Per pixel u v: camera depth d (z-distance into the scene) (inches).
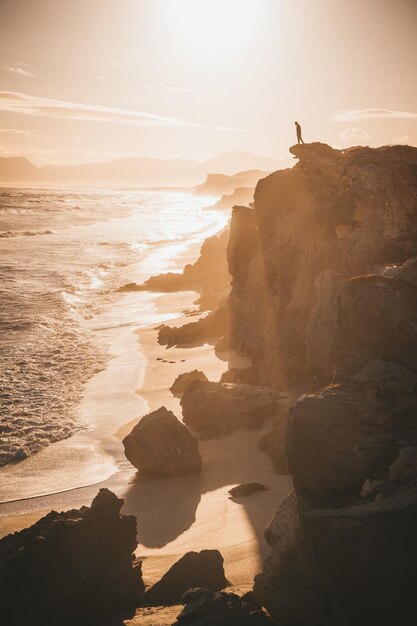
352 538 258.8
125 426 786.8
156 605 349.7
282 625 288.0
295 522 303.4
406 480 278.8
